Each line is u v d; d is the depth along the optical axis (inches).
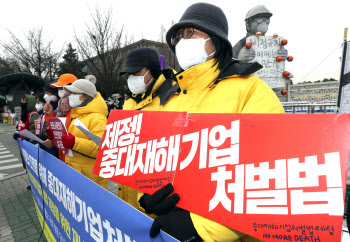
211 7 42.8
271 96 37.0
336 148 23.2
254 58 189.5
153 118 37.5
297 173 24.3
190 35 43.8
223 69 39.8
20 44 771.4
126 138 40.1
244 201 26.2
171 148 34.1
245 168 27.3
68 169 54.2
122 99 253.4
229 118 30.1
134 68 67.1
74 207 52.2
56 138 77.7
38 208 93.1
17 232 106.4
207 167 29.9
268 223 24.4
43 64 816.3
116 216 36.2
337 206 21.8
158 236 29.3
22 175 201.3
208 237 27.4
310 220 22.5
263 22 188.5
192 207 29.3
